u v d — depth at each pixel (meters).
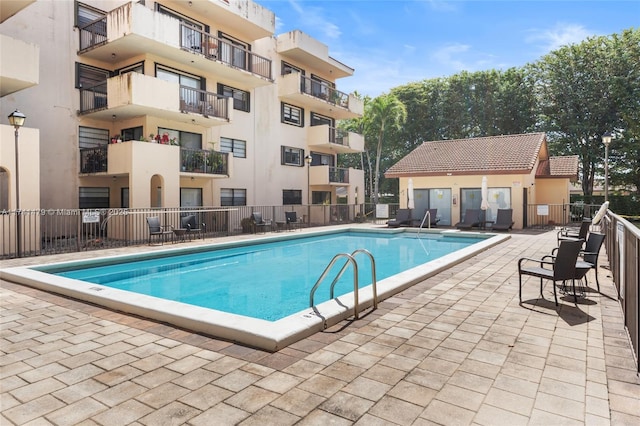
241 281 9.41
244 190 22.66
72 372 3.71
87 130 17.44
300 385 3.40
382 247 15.07
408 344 4.34
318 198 28.17
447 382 3.43
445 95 41.75
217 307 7.18
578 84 35.19
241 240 14.76
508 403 3.08
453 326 4.95
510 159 21.28
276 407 3.03
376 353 4.09
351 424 2.79
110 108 16.09
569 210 24.69
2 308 5.99
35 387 3.41
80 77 17.06
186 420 2.86
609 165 34.31
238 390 3.32
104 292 6.37
